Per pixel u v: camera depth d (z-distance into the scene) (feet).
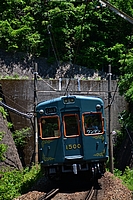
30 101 159.22
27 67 177.68
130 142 142.31
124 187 93.76
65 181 106.32
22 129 154.71
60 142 98.43
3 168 114.42
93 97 102.83
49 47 193.47
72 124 99.76
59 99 100.73
